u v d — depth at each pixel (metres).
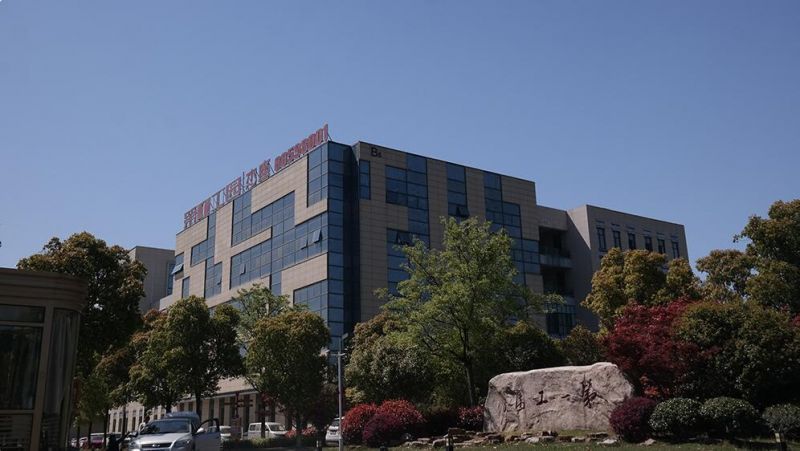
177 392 37.31
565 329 67.00
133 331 27.47
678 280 37.19
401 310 32.19
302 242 56.34
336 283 52.69
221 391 62.50
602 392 21.66
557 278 70.56
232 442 36.19
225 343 38.72
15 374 10.98
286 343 35.41
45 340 11.32
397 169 58.12
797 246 27.45
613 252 41.72
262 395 38.88
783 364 18.70
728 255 32.53
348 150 57.00
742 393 19.23
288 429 46.12
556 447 19.28
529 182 67.50
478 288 29.00
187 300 38.34
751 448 16.22
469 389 29.33
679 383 20.31
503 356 30.80
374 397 33.12
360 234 54.22
